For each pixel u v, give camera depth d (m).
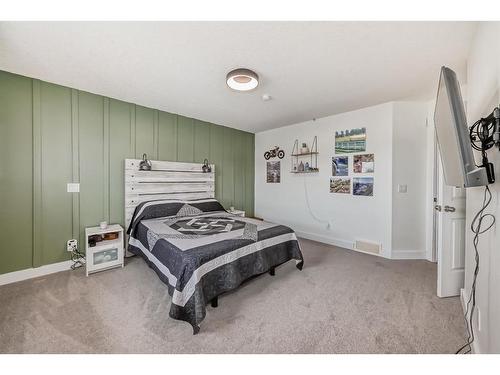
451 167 1.21
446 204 1.99
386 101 2.96
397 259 2.97
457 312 1.76
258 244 2.13
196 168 3.76
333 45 1.72
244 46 1.75
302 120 3.87
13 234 2.24
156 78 2.32
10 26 1.52
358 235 3.33
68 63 2.03
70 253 2.59
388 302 1.91
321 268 2.64
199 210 3.29
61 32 1.59
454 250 2.00
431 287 2.18
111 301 1.88
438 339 1.46
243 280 1.95
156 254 2.06
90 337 1.45
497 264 1.04
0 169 2.17
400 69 2.10
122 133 3.00
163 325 1.58
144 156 3.17
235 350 1.35
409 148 2.99
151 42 1.71
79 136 2.65
